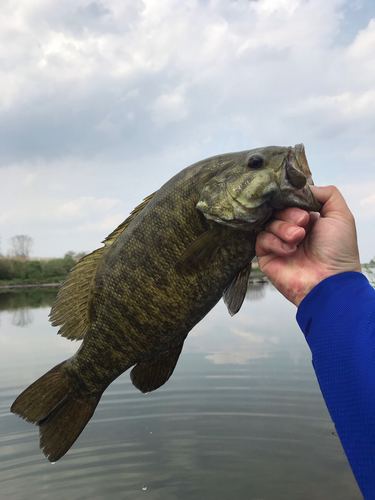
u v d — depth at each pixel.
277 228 0.37
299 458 0.84
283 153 0.40
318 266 0.35
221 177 0.42
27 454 0.89
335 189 0.39
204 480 0.76
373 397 0.24
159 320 0.46
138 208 0.51
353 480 0.76
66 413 0.54
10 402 1.16
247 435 0.93
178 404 1.13
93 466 0.82
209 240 0.42
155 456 0.84
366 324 0.28
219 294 0.45
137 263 0.46
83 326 0.52
